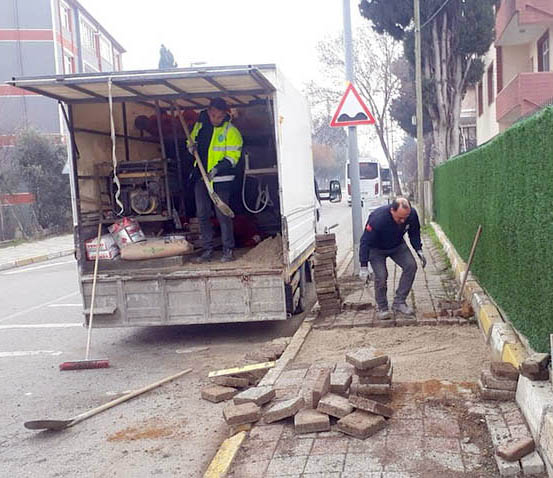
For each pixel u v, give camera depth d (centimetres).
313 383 580
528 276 550
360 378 517
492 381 509
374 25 2586
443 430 467
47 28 3725
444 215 1733
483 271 852
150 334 928
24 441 544
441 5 2383
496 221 725
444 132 2494
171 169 964
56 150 3238
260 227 1029
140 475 463
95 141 899
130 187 905
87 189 876
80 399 646
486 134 2762
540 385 450
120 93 806
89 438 539
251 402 527
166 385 668
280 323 938
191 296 806
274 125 801
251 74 705
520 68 2286
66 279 1603
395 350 689
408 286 841
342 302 923
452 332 752
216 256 918
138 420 572
